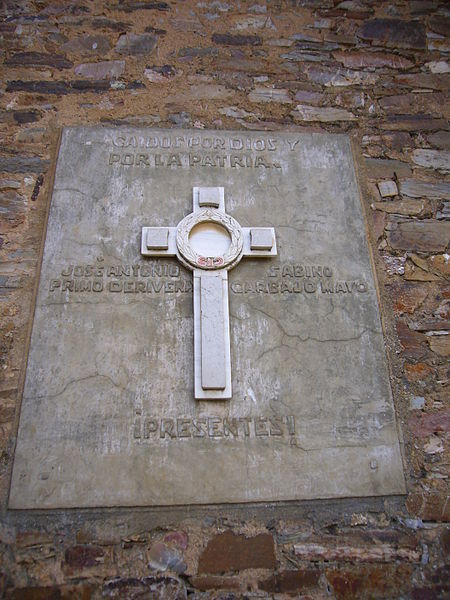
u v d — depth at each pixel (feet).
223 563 7.57
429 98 11.55
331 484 8.02
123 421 8.07
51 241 9.21
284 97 11.22
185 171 10.03
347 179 10.34
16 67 10.99
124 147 10.18
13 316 8.77
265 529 7.80
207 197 9.58
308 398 8.47
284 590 7.50
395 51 11.99
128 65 11.21
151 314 8.75
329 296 9.23
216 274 8.99
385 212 10.30
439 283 9.81
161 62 11.30
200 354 8.43
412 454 8.46
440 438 8.61
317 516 7.94
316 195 10.08
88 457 7.85
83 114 10.61
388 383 8.75
